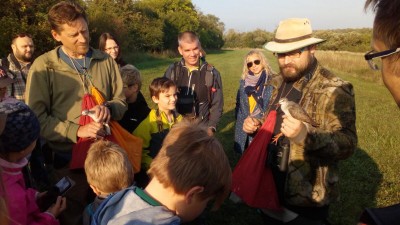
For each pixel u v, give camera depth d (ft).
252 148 10.25
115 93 11.69
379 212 3.43
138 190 5.32
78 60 10.75
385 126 33.09
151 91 13.58
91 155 8.99
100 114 10.02
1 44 53.11
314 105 9.30
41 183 12.97
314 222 9.64
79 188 10.66
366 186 19.62
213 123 15.57
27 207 7.50
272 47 9.76
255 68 17.56
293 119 8.28
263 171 10.05
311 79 9.62
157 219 4.79
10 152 7.30
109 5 114.93
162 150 5.39
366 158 23.85
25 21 57.82
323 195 9.17
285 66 9.79
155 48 139.85
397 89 3.55
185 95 15.48
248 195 10.06
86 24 10.52
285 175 9.88
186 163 4.97
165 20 156.35
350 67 88.99
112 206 5.31
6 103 7.69
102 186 8.74
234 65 112.88
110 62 11.63
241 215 16.02
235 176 10.43
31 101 10.05
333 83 9.10
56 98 10.51
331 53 121.39
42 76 10.21
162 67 92.89
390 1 3.40
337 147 8.48
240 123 18.44
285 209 10.00
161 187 5.12
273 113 10.19
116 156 8.86
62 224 10.37
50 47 60.85
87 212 8.61
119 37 98.94
